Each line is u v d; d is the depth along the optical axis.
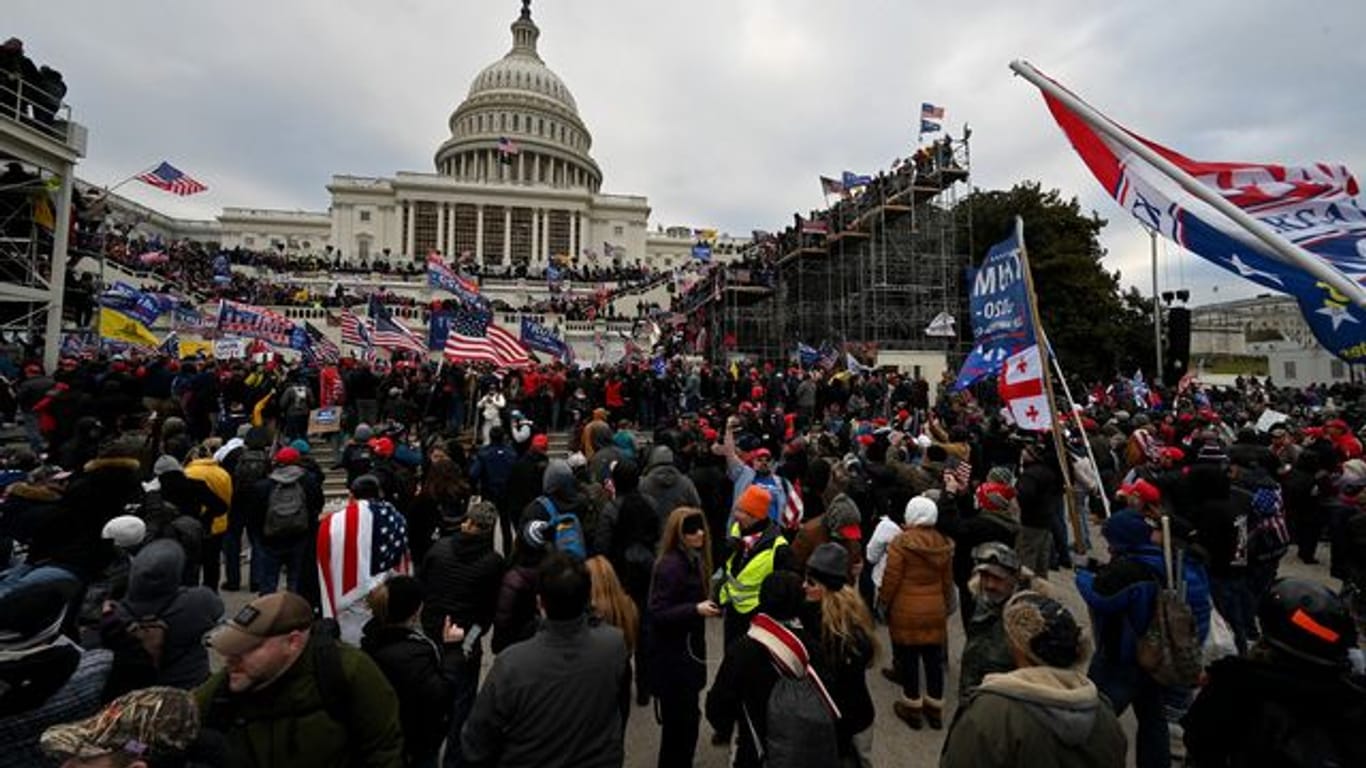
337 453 13.05
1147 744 3.73
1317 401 21.44
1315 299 3.16
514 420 11.74
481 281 57.78
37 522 4.09
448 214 82.44
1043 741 2.25
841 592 3.30
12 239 15.27
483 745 2.81
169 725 1.92
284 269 53.56
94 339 21.28
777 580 3.04
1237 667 2.42
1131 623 3.70
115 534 4.10
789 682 2.87
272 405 13.65
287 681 2.44
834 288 34.94
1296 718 2.20
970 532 5.46
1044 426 6.22
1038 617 2.51
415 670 3.02
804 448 7.80
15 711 2.32
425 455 8.35
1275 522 6.08
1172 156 3.70
